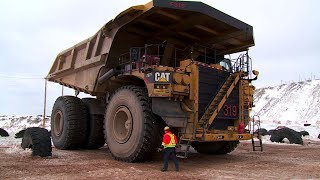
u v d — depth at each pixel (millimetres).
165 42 9344
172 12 7688
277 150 11359
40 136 8508
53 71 12727
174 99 7227
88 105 10453
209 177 5906
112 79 8938
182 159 8570
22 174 5973
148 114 7277
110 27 8609
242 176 6047
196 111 7340
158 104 7262
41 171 6293
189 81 7469
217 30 8945
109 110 8344
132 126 7523
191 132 7293
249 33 9047
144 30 8891
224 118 8102
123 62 9016
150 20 8227
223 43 9742
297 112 93312
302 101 99312
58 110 10789
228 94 8086
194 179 5672
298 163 7910
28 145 8906
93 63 9547
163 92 7102
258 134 8859
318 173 6426
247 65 8781
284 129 15094
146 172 6320
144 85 8391
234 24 8570
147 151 7262
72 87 11688
